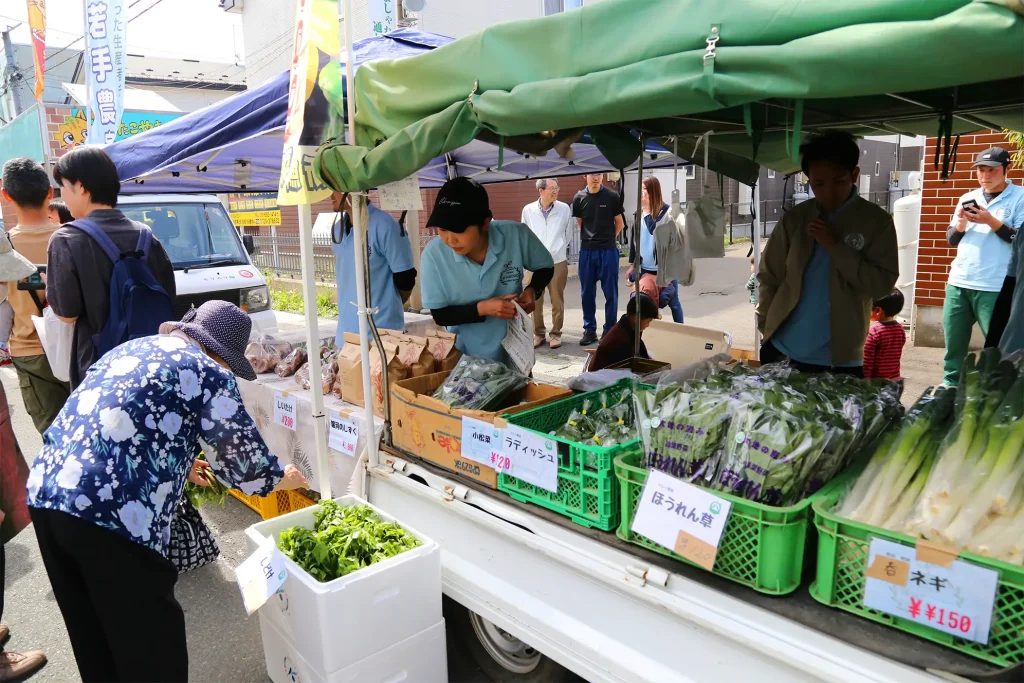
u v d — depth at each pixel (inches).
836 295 112.4
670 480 70.4
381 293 156.9
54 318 130.0
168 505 78.9
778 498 66.4
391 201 108.5
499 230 125.3
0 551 107.7
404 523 107.2
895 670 56.4
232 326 87.4
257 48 629.3
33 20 342.3
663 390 79.5
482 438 94.3
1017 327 105.3
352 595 82.7
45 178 162.6
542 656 94.4
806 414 72.1
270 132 106.6
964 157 238.7
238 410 80.6
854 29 50.9
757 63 55.8
